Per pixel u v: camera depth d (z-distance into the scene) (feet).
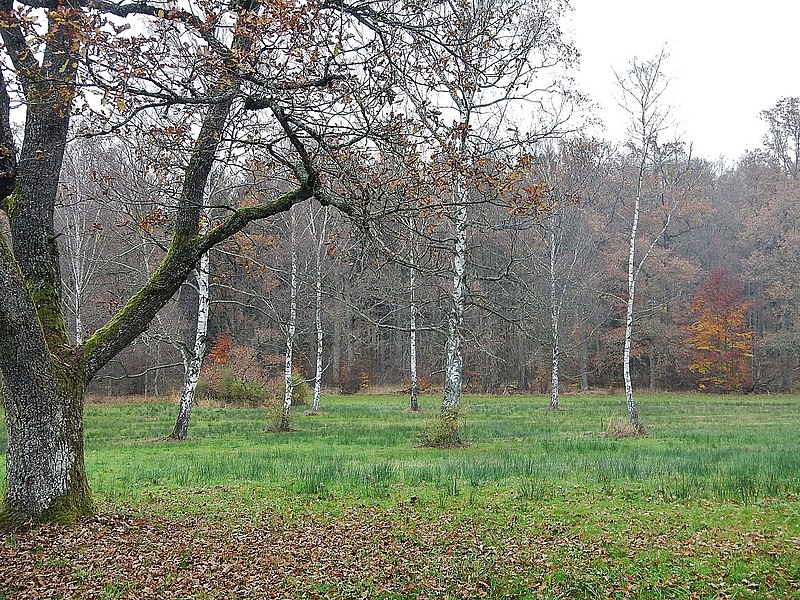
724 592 20.85
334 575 22.67
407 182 28.89
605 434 70.38
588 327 166.09
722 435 69.31
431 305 98.84
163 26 23.91
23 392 26.94
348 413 106.22
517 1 50.11
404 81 27.09
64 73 26.30
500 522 29.66
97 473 44.50
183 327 133.49
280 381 130.72
